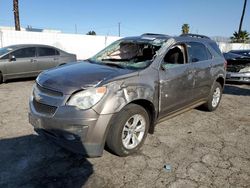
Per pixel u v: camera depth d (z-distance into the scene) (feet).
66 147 10.59
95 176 10.23
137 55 15.12
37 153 11.93
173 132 15.05
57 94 10.46
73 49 62.85
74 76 11.20
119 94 10.66
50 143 12.94
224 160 11.90
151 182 9.95
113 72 11.55
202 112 19.33
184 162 11.53
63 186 9.56
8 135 13.88
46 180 9.90
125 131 11.51
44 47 32.19
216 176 10.53
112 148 11.27
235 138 14.60
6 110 18.37
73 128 10.02
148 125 12.55
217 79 18.98
